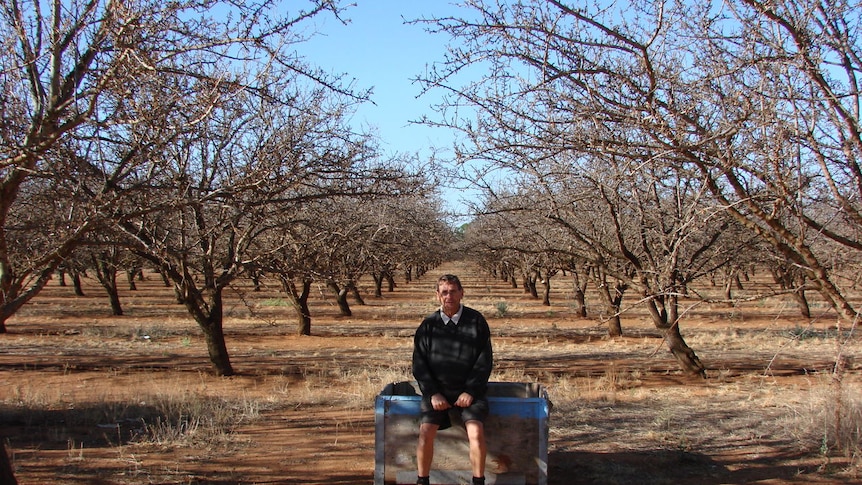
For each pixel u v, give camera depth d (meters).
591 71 4.87
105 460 6.37
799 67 4.32
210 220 9.90
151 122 4.53
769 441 7.06
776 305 31.95
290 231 10.12
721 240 11.32
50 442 7.18
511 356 16.17
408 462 4.99
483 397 4.87
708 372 12.76
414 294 43.69
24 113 4.66
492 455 4.96
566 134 5.19
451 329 4.91
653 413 8.70
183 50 4.44
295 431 7.83
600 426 7.91
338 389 11.13
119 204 5.20
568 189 9.43
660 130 4.59
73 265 15.77
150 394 10.16
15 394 10.29
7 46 4.45
